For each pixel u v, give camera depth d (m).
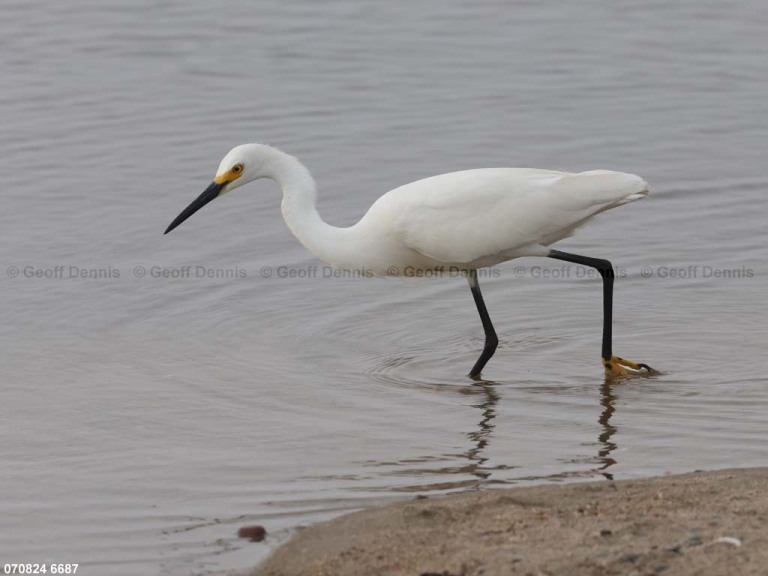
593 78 23.03
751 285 15.17
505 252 12.66
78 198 17.83
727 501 8.41
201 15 26.81
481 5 27.42
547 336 13.84
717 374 12.41
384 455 10.53
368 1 27.66
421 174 18.69
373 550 8.01
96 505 9.61
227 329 14.04
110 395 12.14
